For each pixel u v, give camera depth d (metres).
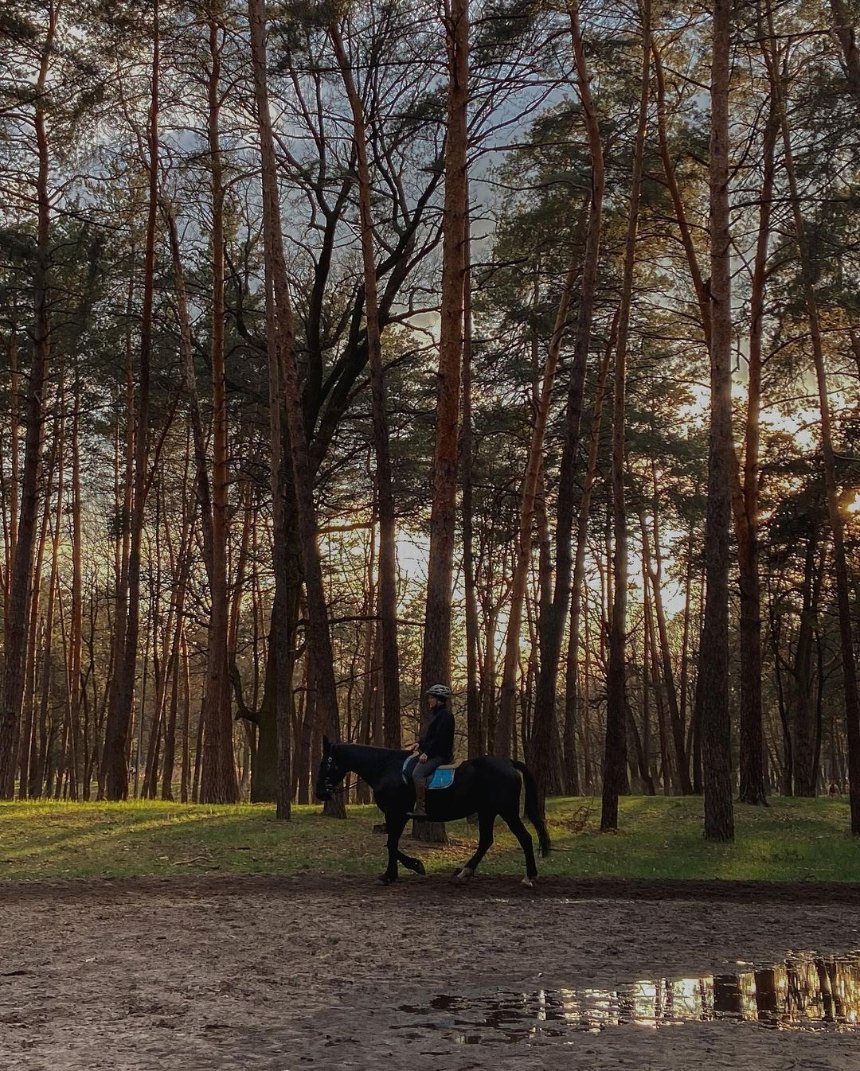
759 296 28.78
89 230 28.95
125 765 27.69
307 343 30.62
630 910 13.23
